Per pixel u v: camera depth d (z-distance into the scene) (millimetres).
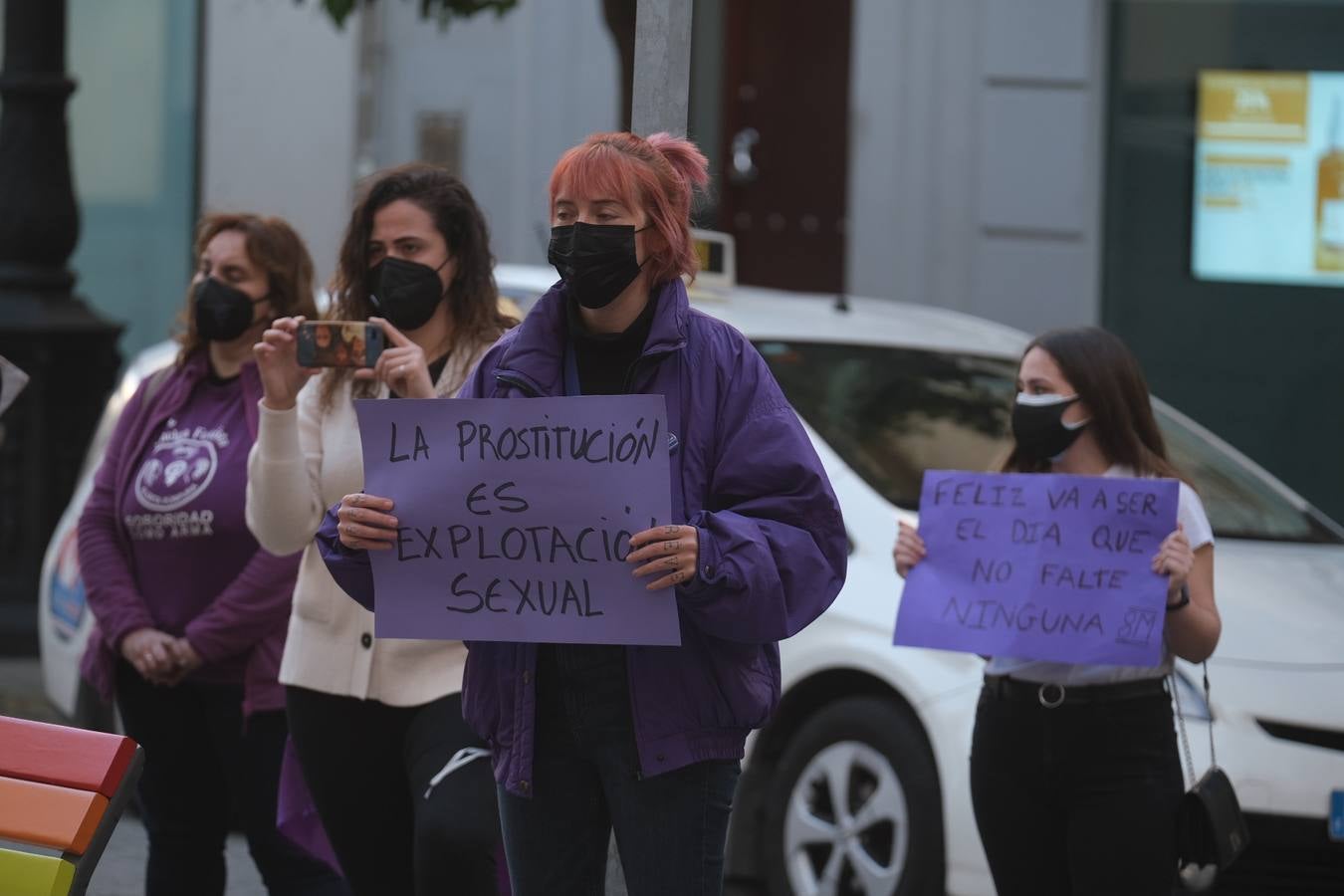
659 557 6004
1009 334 14195
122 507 9336
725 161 23453
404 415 6363
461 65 23688
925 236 22531
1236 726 9867
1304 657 10219
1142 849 7668
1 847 5914
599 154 6227
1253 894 9844
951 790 10273
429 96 23781
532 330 6461
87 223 24125
